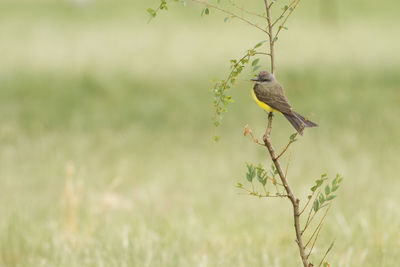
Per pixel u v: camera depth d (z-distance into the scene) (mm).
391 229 9555
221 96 5082
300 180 13375
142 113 21109
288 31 39812
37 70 27266
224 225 10586
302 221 10484
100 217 11133
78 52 32531
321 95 23156
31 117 20625
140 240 9156
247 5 48625
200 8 50531
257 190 12930
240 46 33906
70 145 17188
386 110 20359
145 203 12297
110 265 8367
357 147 16000
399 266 8125
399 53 30375
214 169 14922
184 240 9500
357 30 41500
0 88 24000
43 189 13562
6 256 9109
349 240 9148
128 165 15398
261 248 9125
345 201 11484
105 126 19891
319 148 15953
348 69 26797
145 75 26406
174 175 14555
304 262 5188
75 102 22531
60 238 9617
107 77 25406
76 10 53344
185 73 27062
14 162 15508
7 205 11969
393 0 54938
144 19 49594
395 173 13633
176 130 19250
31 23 48062
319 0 53875
